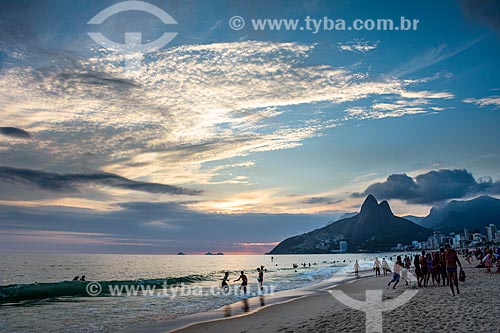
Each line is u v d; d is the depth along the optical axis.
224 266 106.12
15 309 22.48
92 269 78.31
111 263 112.81
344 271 58.38
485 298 15.38
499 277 24.41
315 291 28.45
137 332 15.10
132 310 21.53
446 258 17.36
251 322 15.68
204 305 22.88
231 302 23.94
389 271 50.09
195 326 15.63
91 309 22.20
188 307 22.23
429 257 22.81
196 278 49.88
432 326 11.05
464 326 10.71
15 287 32.81
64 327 16.62
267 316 17.08
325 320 14.07
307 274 54.53
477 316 11.90
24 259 133.25
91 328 16.27
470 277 25.38
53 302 25.84
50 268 78.81
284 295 26.61
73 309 22.23
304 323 13.95
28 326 16.98
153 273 67.44
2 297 28.98
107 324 17.14
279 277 49.28
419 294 18.45
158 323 17.00
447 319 11.80
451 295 16.91
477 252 55.22
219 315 18.52
